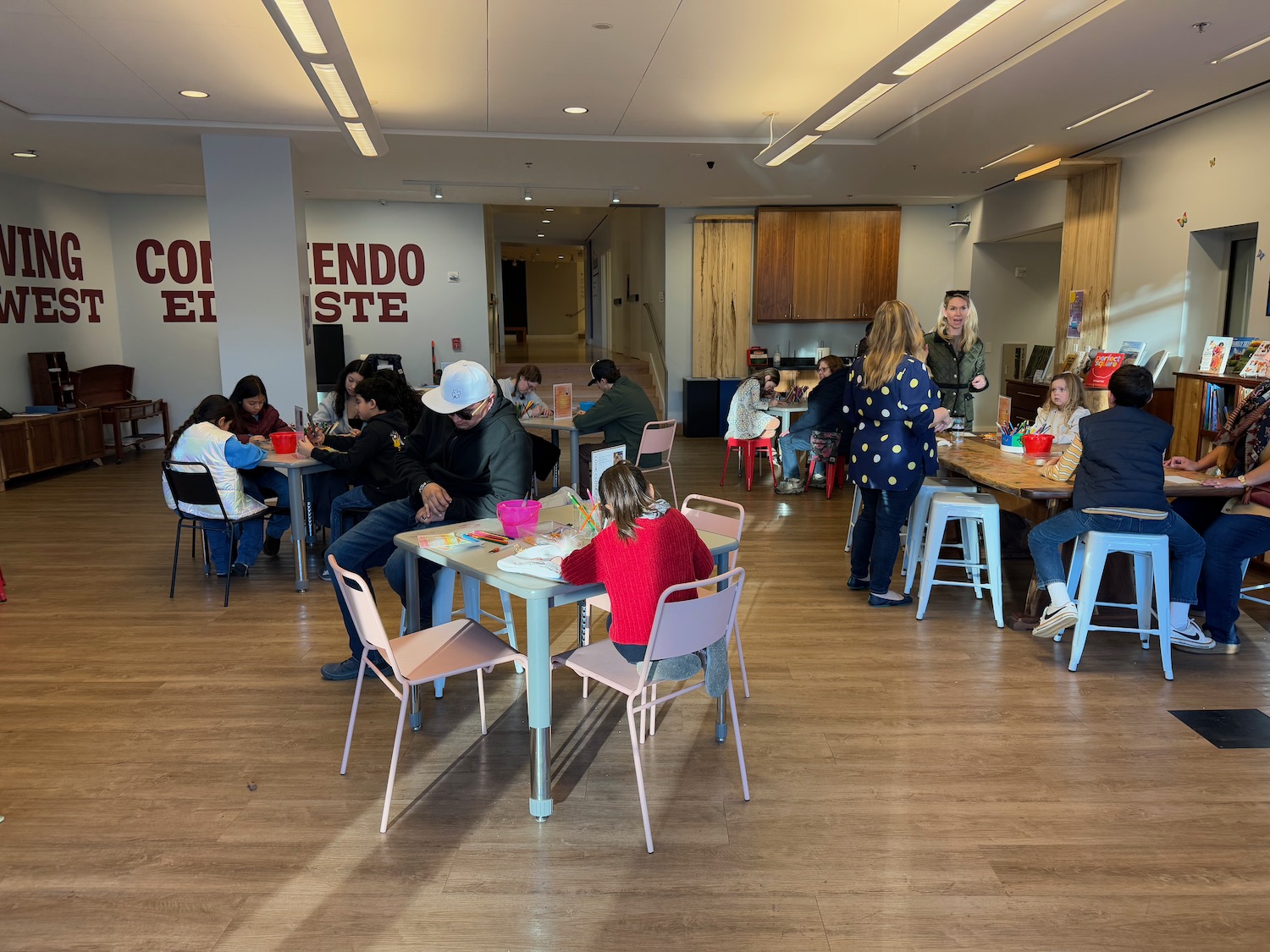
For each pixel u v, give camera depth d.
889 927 2.23
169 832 2.66
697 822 2.70
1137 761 3.07
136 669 3.92
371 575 5.41
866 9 4.51
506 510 3.17
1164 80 5.62
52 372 9.09
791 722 3.38
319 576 5.36
